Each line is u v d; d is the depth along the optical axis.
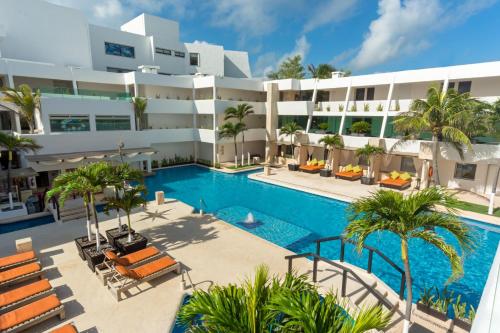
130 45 36.38
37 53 28.14
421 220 6.79
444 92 20.70
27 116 21.95
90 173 11.05
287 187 25.08
